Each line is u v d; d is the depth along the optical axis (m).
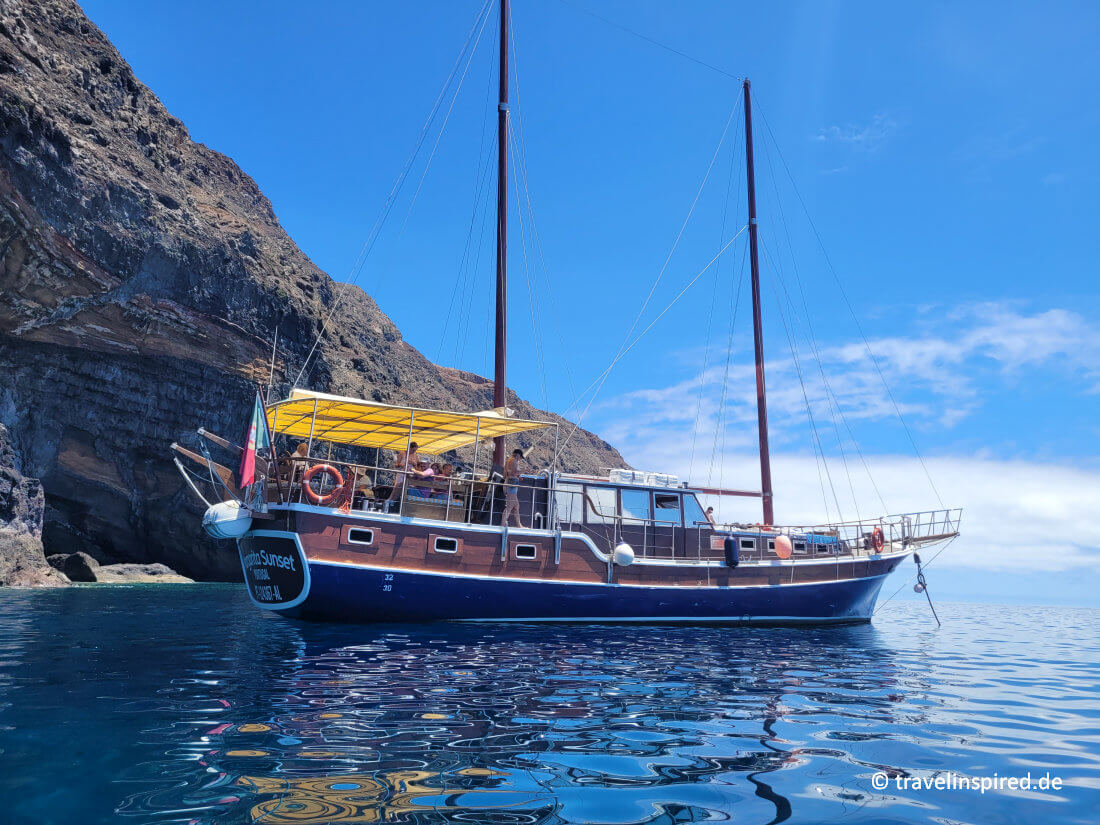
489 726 6.30
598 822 4.01
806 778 5.08
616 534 18.34
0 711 6.28
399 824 3.87
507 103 25.20
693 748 5.81
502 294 23.83
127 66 42.25
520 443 77.50
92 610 17.67
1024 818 4.42
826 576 20.42
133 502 37.88
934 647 16.23
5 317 30.78
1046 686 10.38
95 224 31.56
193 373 38.25
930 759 5.75
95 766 4.75
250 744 5.41
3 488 29.42
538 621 16.52
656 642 14.27
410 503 16.64
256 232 51.50
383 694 7.63
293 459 15.30
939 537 23.23
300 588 14.67
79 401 35.03
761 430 26.94
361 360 56.00
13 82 29.16
